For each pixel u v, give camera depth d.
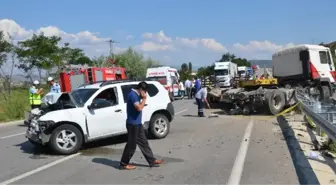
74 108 9.78
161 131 11.41
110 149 9.99
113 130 10.25
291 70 21.97
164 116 11.49
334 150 8.76
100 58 60.97
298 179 6.66
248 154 8.82
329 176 6.79
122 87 10.64
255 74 21.42
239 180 6.70
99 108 10.06
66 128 9.48
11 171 7.91
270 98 17.27
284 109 18.30
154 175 7.22
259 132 12.17
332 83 21.58
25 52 36.75
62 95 10.34
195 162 8.18
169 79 31.06
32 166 8.30
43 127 9.34
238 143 10.29
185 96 37.34
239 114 18.17
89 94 10.20
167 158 8.64
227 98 19.09
